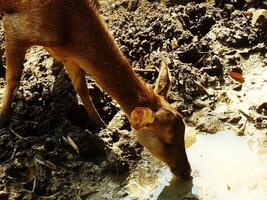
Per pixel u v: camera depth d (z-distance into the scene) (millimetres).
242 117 2254
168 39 2555
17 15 1975
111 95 1975
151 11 2711
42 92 2254
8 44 2031
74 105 2186
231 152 2133
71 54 1995
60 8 1920
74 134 2104
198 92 2354
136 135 1974
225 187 1993
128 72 1938
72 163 2029
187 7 2705
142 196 1963
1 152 2031
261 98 2316
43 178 1973
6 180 1935
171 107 1915
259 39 2604
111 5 2746
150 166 2070
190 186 1997
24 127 2111
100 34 1938
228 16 2701
